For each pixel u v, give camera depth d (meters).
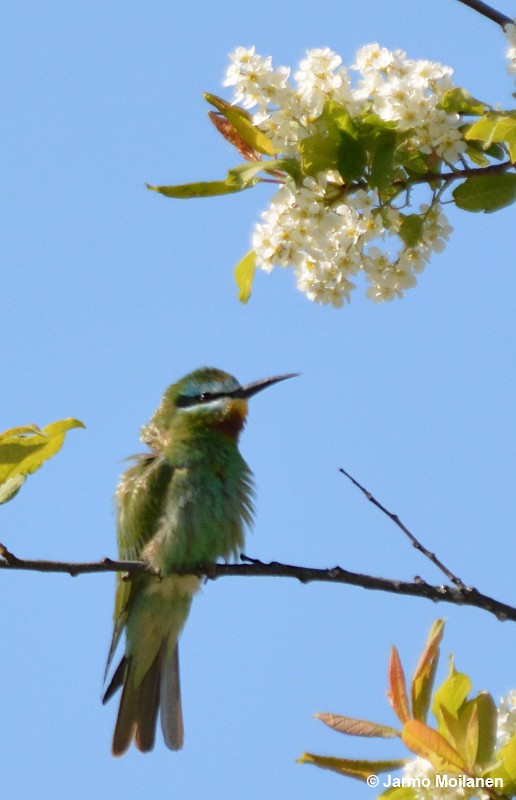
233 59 9.50
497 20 9.69
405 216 9.77
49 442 8.97
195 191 9.28
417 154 9.70
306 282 9.91
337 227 9.77
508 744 8.16
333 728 8.67
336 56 9.49
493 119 8.33
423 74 9.35
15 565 9.70
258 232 9.75
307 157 9.30
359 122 9.34
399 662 8.77
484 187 9.72
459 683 8.49
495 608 9.45
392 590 9.84
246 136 9.50
